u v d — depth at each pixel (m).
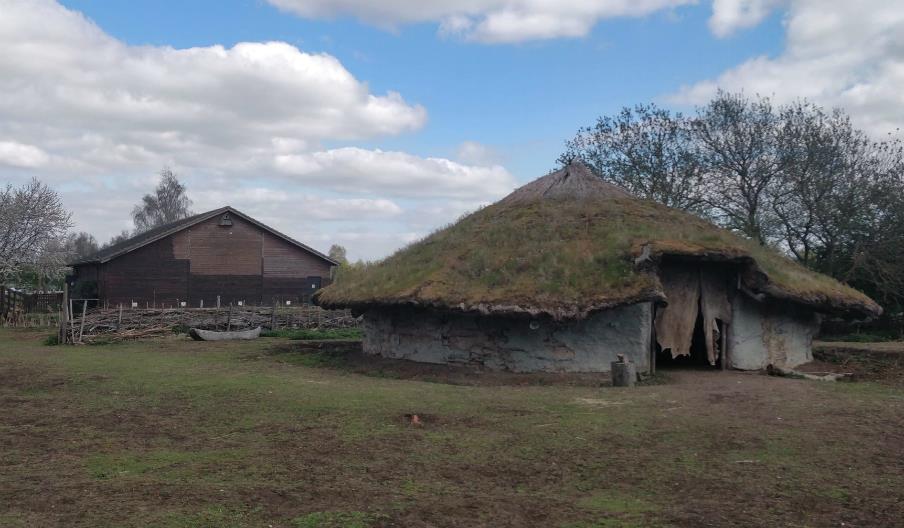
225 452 8.15
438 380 14.55
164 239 36.81
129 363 17.09
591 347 14.46
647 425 9.39
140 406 11.09
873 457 7.84
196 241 37.56
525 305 14.02
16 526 5.48
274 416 10.23
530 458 7.92
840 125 32.81
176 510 5.95
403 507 6.21
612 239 15.84
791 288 15.59
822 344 22.20
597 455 8.03
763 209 33.97
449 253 17.19
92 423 9.80
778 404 10.73
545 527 5.82
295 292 39.72
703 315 15.70
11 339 25.50
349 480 7.04
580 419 9.82
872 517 6.02
